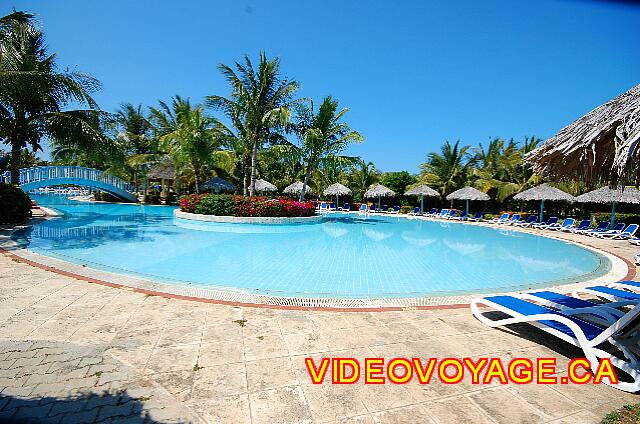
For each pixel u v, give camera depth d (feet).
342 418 8.71
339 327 14.55
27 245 33.94
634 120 9.38
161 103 99.50
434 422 8.66
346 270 29.78
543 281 27.61
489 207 98.94
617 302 15.51
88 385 9.75
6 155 100.48
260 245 41.14
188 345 12.50
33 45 53.62
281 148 74.13
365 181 121.29
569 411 9.22
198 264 30.14
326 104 76.79
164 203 100.42
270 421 8.51
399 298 19.35
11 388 9.45
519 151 95.91
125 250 35.17
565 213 90.33
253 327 14.29
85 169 91.30
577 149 11.60
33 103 50.55
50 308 15.71
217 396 9.46
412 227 66.08
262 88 66.39
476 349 12.82
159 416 8.52
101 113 54.54
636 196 54.19
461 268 31.96
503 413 9.09
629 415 8.98
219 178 112.57
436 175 104.42
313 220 67.15
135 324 14.23
